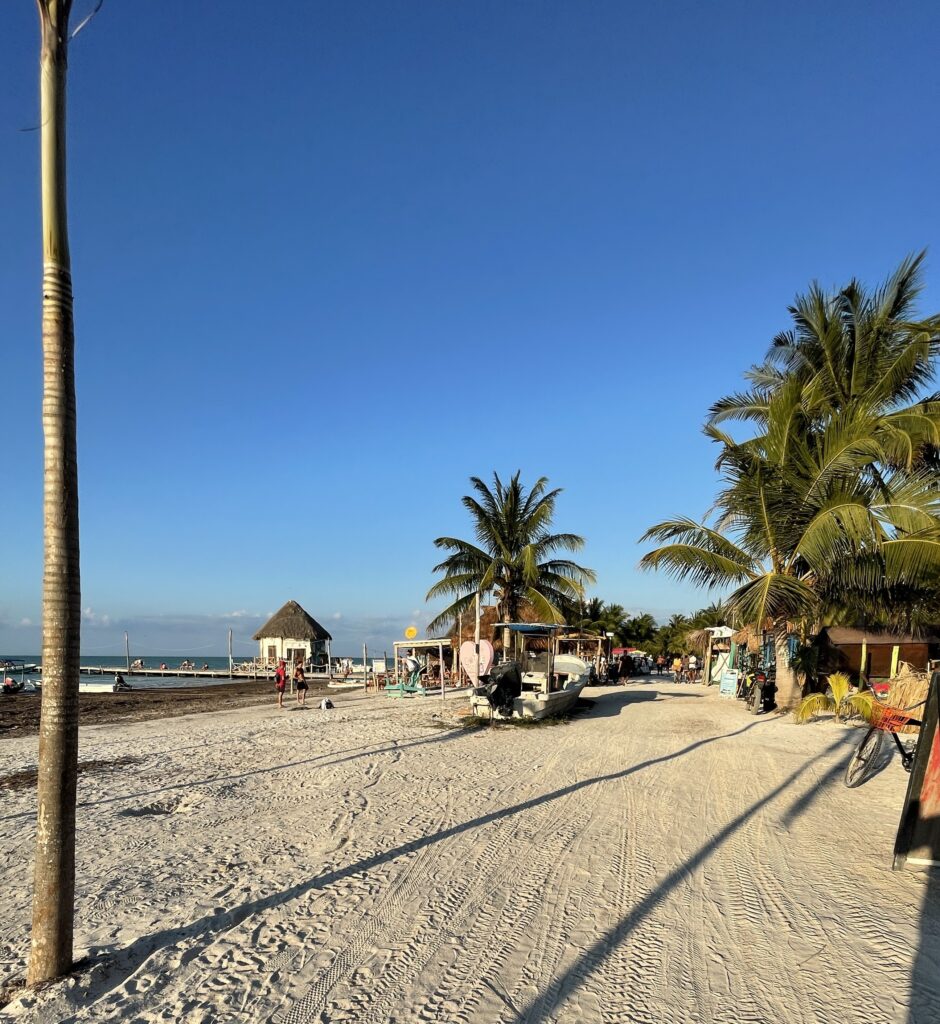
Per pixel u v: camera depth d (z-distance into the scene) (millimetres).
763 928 4855
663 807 8273
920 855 6074
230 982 4090
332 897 5402
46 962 4074
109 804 8547
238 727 16719
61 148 4156
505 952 4477
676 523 19688
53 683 4152
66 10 4145
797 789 9422
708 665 34438
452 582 27844
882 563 16500
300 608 62094
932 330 16469
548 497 28172
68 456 4184
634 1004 3854
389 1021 3691
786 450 17625
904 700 17547
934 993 3996
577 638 36875
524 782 9648
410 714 18641
